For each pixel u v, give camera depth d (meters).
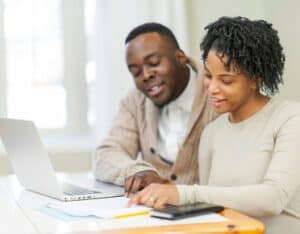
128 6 2.63
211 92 1.41
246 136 1.45
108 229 0.98
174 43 1.85
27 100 2.86
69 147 2.74
